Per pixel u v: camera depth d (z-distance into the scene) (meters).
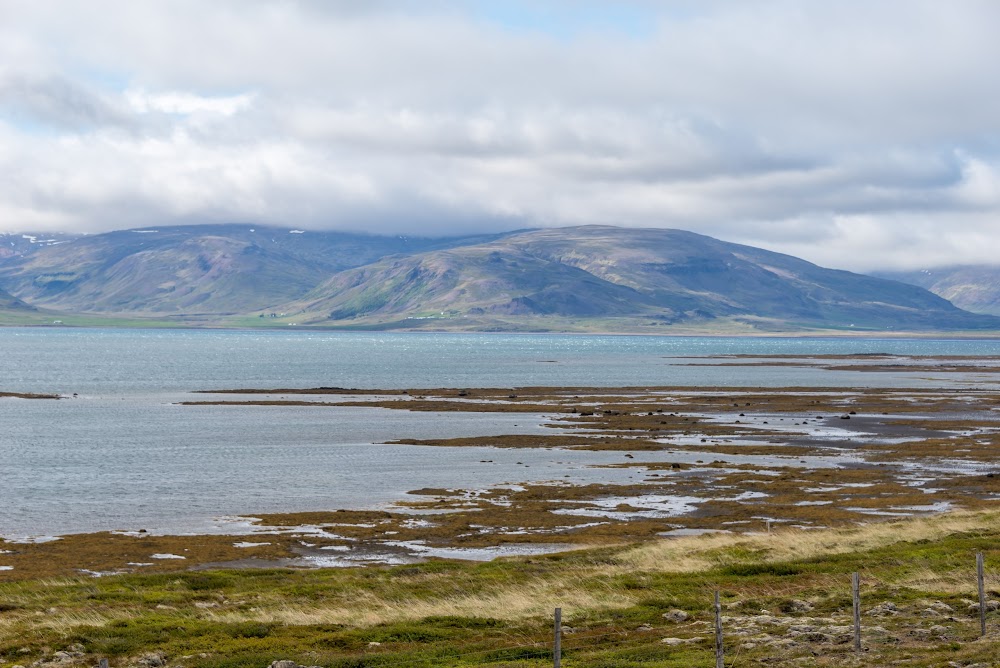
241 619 33.16
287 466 86.94
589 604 35.09
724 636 29.23
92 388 187.00
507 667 26.06
